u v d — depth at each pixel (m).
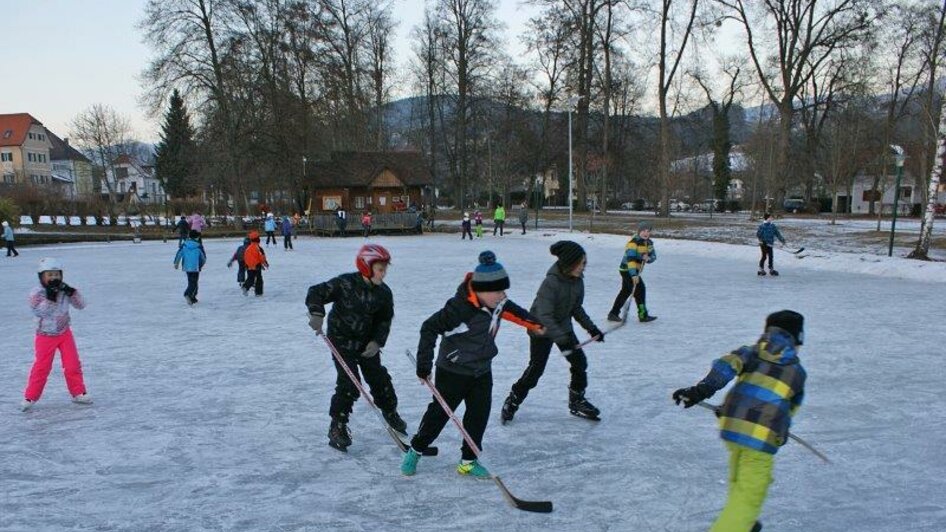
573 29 44.00
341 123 51.25
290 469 4.89
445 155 64.31
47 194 53.09
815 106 43.69
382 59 53.38
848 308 11.52
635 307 11.87
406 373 7.62
